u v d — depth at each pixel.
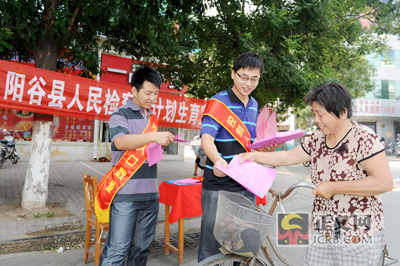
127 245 2.17
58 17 4.32
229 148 2.12
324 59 7.82
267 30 6.69
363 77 14.61
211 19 7.02
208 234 2.15
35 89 4.46
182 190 3.29
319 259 1.73
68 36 4.71
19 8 4.01
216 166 1.84
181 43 6.98
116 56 11.82
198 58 7.95
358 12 7.86
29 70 4.39
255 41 6.92
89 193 3.30
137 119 2.24
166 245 3.57
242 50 6.36
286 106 8.28
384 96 24.66
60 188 6.97
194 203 3.36
